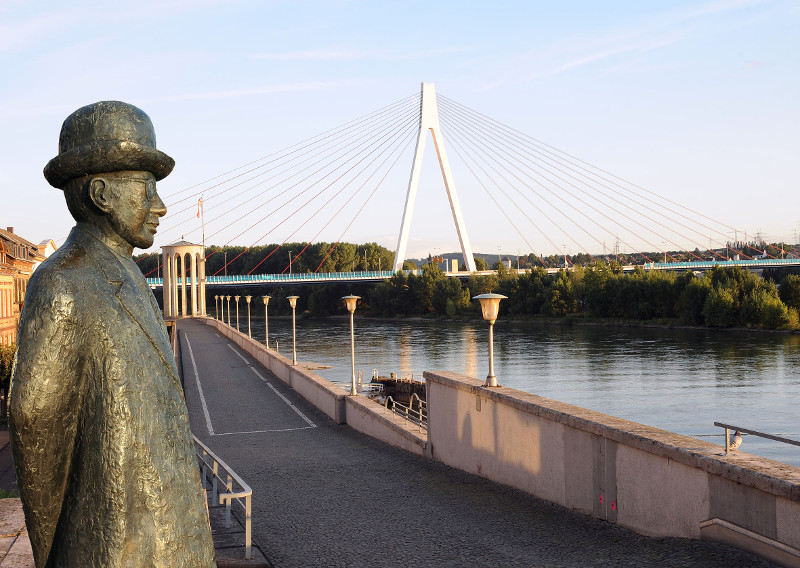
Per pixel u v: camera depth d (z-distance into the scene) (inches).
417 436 640.4
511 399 467.2
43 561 103.3
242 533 381.7
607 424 375.2
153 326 108.2
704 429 1466.5
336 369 2395.4
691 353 2561.5
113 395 100.9
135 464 101.0
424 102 4124.0
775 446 1305.4
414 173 4328.3
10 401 97.5
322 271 6131.9
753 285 3415.4
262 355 1435.8
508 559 333.7
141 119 112.2
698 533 310.3
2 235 2017.7
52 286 100.0
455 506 439.5
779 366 2192.4
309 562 345.1
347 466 593.9
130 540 99.7
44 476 99.8
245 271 6441.9
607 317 4001.0
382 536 384.5
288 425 839.1
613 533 354.6
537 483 441.7
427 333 3742.6
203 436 782.5
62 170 107.3
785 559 264.2
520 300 4525.1
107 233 110.0
